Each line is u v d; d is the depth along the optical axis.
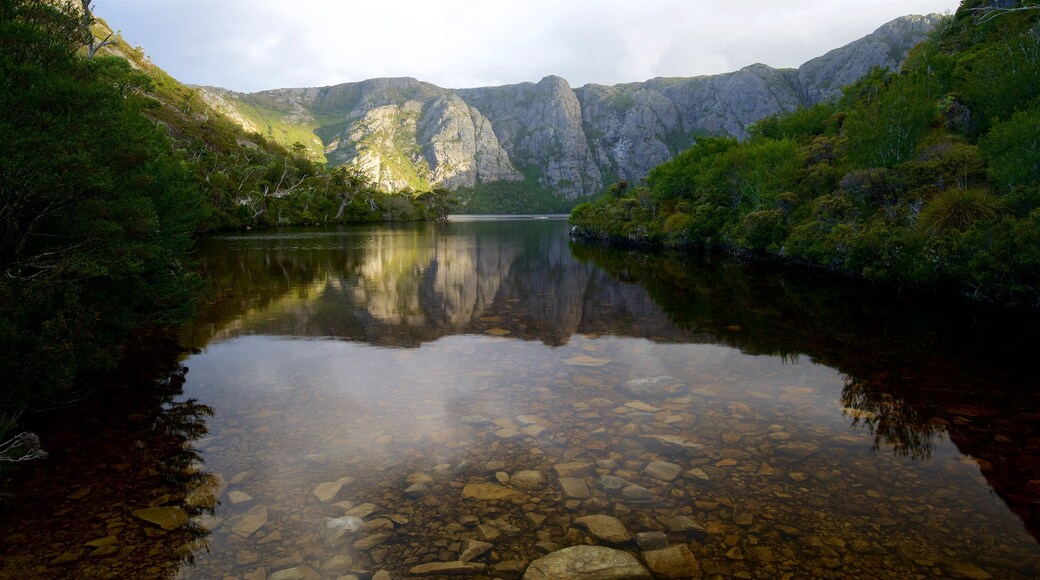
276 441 7.72
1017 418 8.43
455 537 5.26
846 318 17.17
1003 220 17.25
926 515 5.59
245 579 4.61
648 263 37.25
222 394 9.88
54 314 8.23
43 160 8.09
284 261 36.62
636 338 14.73
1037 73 27.41
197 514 5.73
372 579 4.61
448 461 7.03
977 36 45.25
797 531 5.31
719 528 5.37
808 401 9.36
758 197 39.75
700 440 7.66
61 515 5.68
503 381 10.74
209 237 65.44
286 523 5.54
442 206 167.38
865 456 7.07
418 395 9.87
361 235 72.25
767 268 32.81
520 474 6.62
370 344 14.02
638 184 83.81
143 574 4.69
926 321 16.42
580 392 10.01
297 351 13.23
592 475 6.58
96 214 9.87
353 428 8.22
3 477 6.55
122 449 7.42
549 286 25.70
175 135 106.31
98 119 9.88
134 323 11.23
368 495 6.12
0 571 4.68
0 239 9.45
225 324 16.47
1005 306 17.38
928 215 20.53
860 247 22.86
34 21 9.90
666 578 4.57
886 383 10.35
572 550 4.88
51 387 7.88
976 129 29.94
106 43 25.45
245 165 116.12
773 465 6.82
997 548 5.00
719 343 14.00
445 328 16.09
